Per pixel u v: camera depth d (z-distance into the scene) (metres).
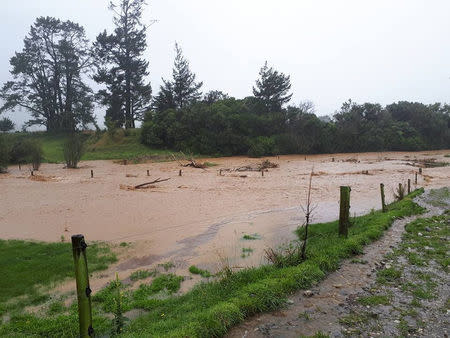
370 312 5.93
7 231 13.27
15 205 17.86
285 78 62.16
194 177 28.75
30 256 10.26
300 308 6.18
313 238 11.14
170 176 29.38
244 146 51.06
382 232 10.69
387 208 14.28
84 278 4.43
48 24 61.97
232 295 6.57
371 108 64.94
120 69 59.91
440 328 5.36
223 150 50.38
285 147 53.44
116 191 22.03
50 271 9.19
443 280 7.13
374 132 60.31
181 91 61.41
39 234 12.88
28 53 62.34
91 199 19.42
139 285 8.58
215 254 10.70
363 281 7.21
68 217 15.38
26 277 8.83
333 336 5.24
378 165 37.81
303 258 8.22
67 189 22.84
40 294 7.98
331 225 12.69
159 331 5.47
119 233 13.06
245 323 5.77
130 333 5.55
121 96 59.97
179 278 8.85
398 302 6.26
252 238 12.23
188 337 5.11
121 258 10.49
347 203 9.90
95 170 34.03
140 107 62.53
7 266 9.48
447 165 37.31
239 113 53.88
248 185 24.41
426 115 64.25
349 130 57.53
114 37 58.53
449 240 9.80
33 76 63.34
